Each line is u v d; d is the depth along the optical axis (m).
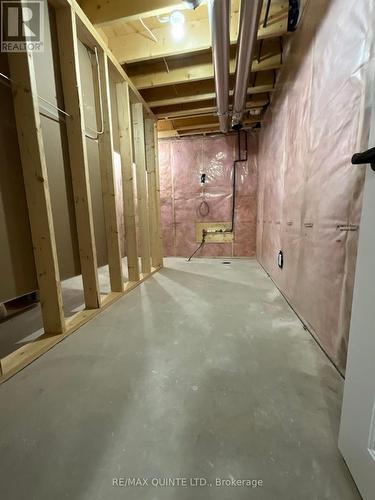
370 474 0.62
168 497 0.69
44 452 0.83
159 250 3.72
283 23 1.93
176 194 4.61
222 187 4.43
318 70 1.51
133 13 1.79
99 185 2.24
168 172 4.57
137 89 2.80
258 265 3.91
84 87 1.96
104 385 1.16
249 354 1.41
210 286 2.78
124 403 1.04
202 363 1.32
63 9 1.59
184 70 2.60
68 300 2.39
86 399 1.07
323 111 1.44
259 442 0.85
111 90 2.49
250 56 1.83
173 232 4.73
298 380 1.18
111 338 1.61
